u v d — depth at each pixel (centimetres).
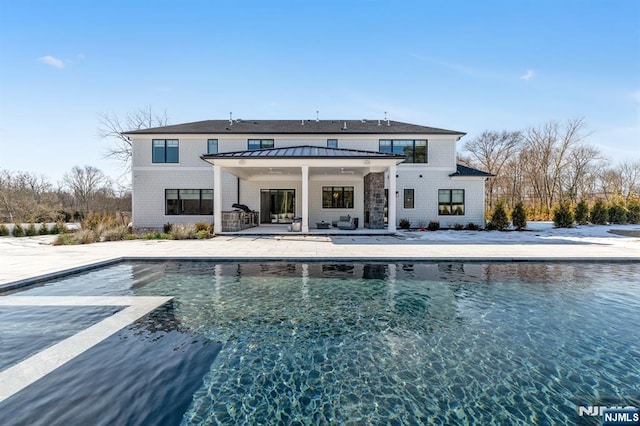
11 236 1741
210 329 480
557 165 3872
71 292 655
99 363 372
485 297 639
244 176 1988
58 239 1275
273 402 307
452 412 295
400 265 912
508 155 4194
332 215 2042
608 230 1884
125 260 949
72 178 4325
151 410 290
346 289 693
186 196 1995
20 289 670
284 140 2002
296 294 657
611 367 376
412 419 285
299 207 2034
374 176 1791
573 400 314
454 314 548
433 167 2022
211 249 1110
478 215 2014
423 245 1216
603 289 689
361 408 300
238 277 786
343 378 352
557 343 437
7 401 297
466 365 379
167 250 1088
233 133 1959
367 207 1894
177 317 526
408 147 2025
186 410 292
